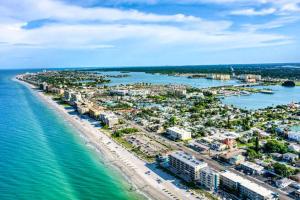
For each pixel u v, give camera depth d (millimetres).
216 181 198250
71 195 190000
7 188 194000
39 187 198125
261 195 180125
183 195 191625
